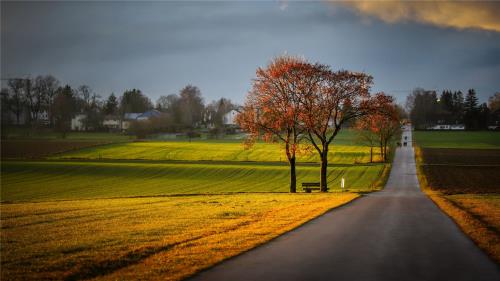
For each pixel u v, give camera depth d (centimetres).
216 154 15100
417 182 9138
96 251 2169
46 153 15225
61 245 2309
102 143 18038
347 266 1906
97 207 4238
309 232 2698
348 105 6912
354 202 4653
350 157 14338
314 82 6906
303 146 7181
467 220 3075
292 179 7119
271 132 7056
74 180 10056
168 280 1714
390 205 4294
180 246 2281
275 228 2811
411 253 2144
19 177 10412
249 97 7056
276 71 6788
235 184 9512
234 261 1995
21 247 2266
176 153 15412
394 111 7100
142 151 15938
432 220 3212
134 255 2098
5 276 1758
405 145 18838
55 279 1730
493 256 2052
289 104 6888
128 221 3173
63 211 3869
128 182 9794
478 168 11012
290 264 1944
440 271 1828
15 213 3719
